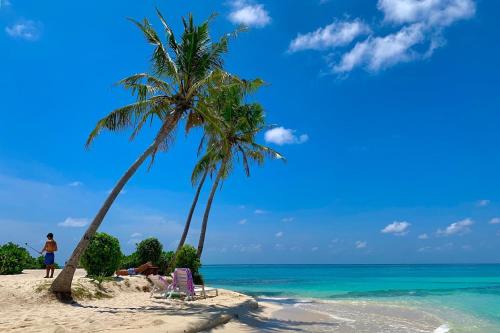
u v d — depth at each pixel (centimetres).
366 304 1994
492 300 2252
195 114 1877
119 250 1822
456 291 3027
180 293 1560
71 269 1349
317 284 4178
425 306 1914
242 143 2909
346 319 1434
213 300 1541
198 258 2469
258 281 5003
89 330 834
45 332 789
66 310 1148
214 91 1753
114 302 1390
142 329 848
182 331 889
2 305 1151
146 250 2466
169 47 1786
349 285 3950
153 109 1691
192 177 2919
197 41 1742
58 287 1327
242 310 1370
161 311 1171
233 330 1031
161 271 2494
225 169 2877
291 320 1345
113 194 1449
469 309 1802
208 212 2839
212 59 1800
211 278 6431
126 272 2080
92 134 1612
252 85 2080
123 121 1644
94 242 1759
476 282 4578
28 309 1140
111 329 845
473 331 1230
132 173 1505
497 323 1393
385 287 3606
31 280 1420
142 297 1548
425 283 4369
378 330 1220
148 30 1725
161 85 1738
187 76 1711
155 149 1587
